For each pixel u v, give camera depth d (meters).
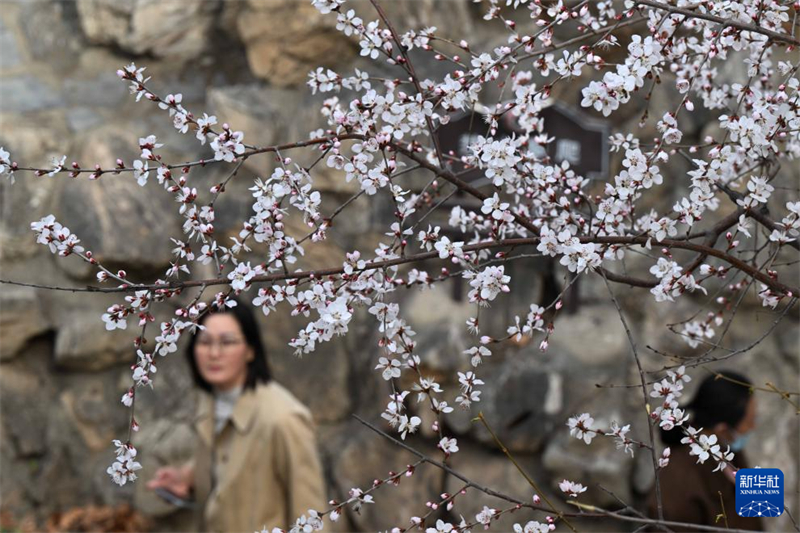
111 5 8.89
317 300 2.42
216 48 8.97
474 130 6.15
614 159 7.56
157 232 8.16
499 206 2.43
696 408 4.86
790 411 7.29
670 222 2.45
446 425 7.51
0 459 7.98
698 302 7.37
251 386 4.93
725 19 2.45
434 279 2.61
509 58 2.53
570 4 4.92
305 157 8.08
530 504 2.45
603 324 7.49
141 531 7.85
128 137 8.42
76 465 8.02
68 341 7.96
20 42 9.12
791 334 7.34
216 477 4.97
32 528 7.81
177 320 2.39
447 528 2.44
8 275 8.09
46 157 8.34
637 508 7.11
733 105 3.72
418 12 8.15
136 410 8.04
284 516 4.83
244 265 2.40
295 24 8.37
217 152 2.44
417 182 7.27
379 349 7.82
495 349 7.57
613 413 7.19
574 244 2.33
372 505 7.57
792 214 2.47
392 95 2.46
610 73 2.24
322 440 7.91
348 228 7.91
